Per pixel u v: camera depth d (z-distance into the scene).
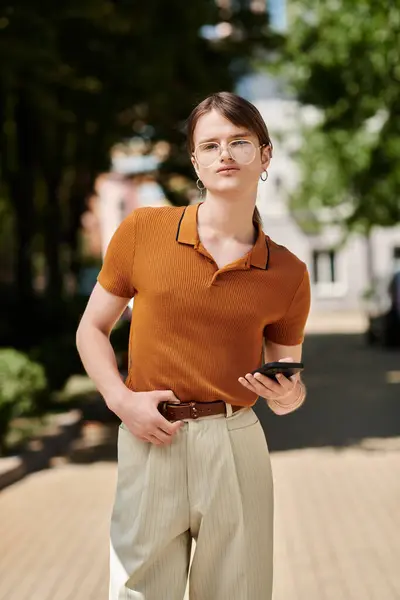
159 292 2.61
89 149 18.67
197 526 2.65
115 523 2.67
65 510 6.88
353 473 8.27
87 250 45.72
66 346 13.65
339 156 24.77
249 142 2.62
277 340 2.85
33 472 8.54
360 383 16.70
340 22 19.86
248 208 2.66
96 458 9.28
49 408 11.96
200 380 2.61
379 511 6.74
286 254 2.73
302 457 9.16
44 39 11.41
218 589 2.65
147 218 2.67
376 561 5.45
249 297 2.63
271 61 22.06
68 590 4.97
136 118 19.27
